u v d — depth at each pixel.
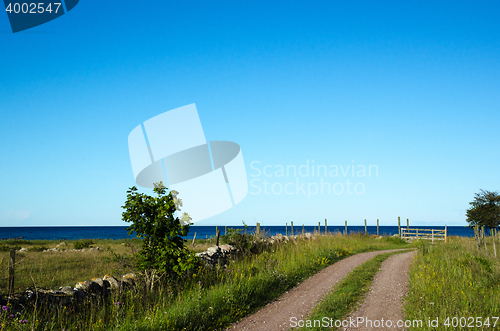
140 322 6.59
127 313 7.02
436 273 11.35
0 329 5.32
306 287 10.90
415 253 18.81
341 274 12.84
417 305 8.37
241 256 14.52
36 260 15.92
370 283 11.34
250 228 18.23
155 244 9.32
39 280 10.53
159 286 8.76
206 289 9.27
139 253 9.38
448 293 9.05
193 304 7.80
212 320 7.38
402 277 12.29
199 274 10.38
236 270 11.44
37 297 6.27
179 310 7.26
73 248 28.48
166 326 6.52
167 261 9.03
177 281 9.34
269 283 10.46
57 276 11.46
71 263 15.09
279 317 7.84
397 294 9.91
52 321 6.10
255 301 8.91
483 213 32.97
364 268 13.88
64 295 6.87
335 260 16.38
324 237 25.03
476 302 8.21
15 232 110.06
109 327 6.49
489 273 11.05
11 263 6.77
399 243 31.52
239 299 8.62
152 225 9.17
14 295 6.27
